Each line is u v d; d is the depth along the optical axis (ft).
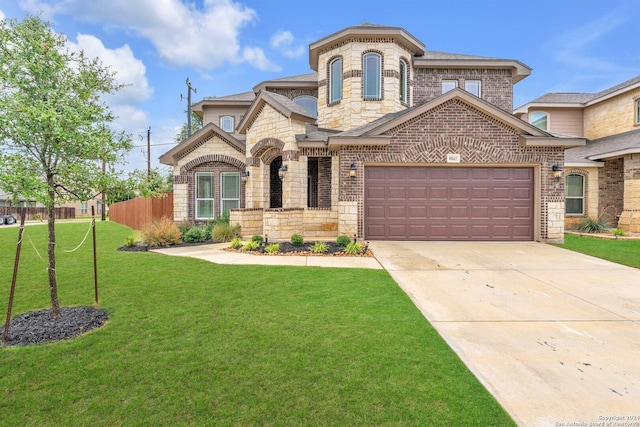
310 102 59.67
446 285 21.25
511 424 8.52
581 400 9.53
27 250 34.94
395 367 11.17
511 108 54.90
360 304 17.29
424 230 39.58
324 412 8.97
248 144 48.44
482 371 11.09
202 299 18.08
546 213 38.29
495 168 39.47
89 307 16.97
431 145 38.60
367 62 48.44
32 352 12.21
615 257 29.91
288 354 12.03
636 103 56.49
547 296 19.08
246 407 9.18
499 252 32.35
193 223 53.06
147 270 24.58
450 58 53.72
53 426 8.48
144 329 14.23
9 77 13.47
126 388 10.05
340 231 38.99
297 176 43.09
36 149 14.16
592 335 13.89
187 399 9.52
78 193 15.76
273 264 26.73
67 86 14.67
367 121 48.08
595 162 54.29
